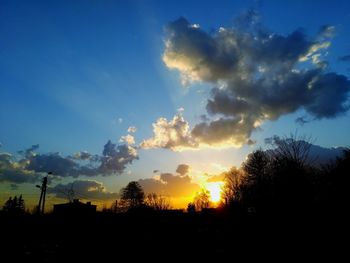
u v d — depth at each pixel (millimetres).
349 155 34438
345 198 27953
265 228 30000
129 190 77938
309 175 31062
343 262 22328
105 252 37656
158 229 53375
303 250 25469
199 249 38594
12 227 59000
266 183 34031
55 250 39562
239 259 29281
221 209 59844
